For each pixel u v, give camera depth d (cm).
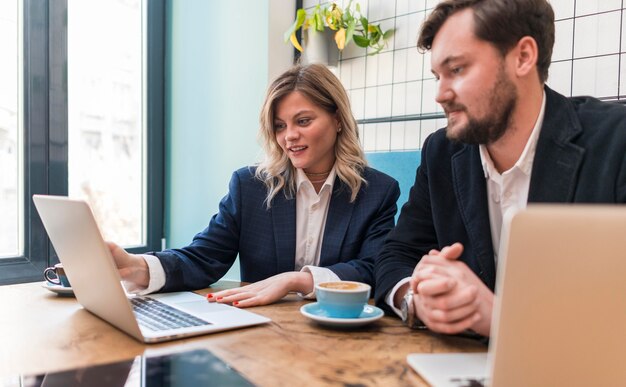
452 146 115
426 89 190
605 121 94
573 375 53
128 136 258
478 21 86
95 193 245
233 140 233
